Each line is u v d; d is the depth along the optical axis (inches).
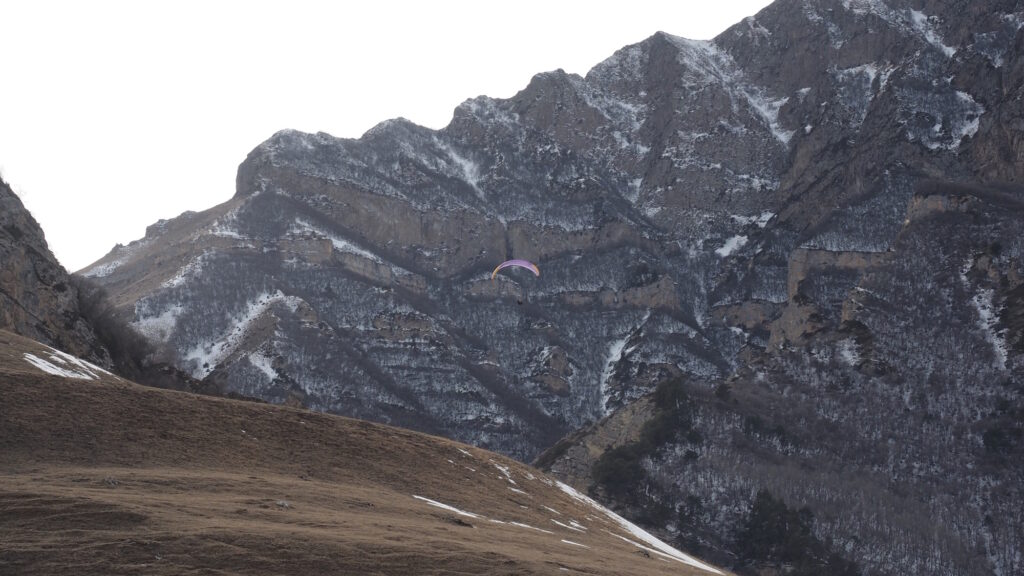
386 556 2849.4
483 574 2854.3
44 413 3863.2
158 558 2586.1
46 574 2440.9
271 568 2642.7
